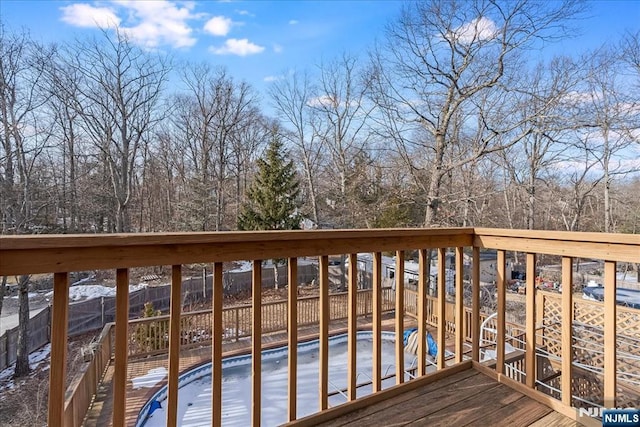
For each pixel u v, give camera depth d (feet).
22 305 29.68
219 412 5.08
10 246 3.54
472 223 42.70
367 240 6.56
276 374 25.26
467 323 25.29
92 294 42.70
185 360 25.57
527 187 42.14
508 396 6.79
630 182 48.24
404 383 6.98
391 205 41.42
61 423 3.99
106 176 48.47
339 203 54.54
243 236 5.05
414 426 5.83
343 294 36.42
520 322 33.96
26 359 29.60
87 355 21.72
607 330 5.91
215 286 5.05
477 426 5.85
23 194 33.45
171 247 4.64
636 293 36.55
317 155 61.21
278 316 31.96
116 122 49.83
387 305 37.06
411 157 40.24
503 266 7.47
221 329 5.12
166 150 62.49
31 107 35.50
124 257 4.31
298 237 5.60
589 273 52.90
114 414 4.32
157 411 20.31
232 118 64.54
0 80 33.14
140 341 25.89
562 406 6.25
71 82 42.57
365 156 48.98
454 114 38.22
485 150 34.45
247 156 67.26
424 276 7.50
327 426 5.85
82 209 44.04
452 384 7.23
